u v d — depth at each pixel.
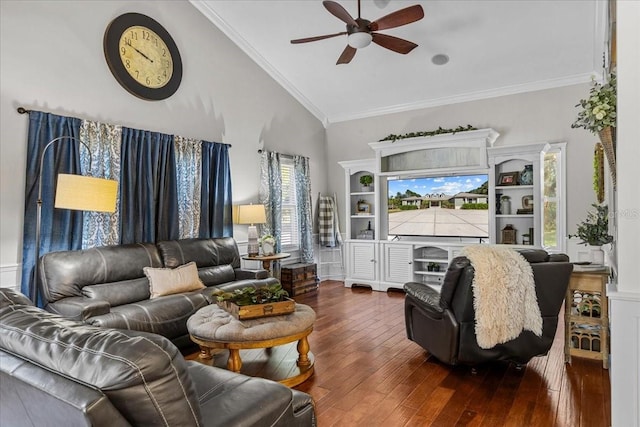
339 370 3.18
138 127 4.32
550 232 5.62
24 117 3.44
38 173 3.47
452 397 2.71
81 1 3.83
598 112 2.58
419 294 3.37
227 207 5.27
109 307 3.15
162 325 3.34
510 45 4.93
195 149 4.83
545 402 2.61
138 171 4.21
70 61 3.75
